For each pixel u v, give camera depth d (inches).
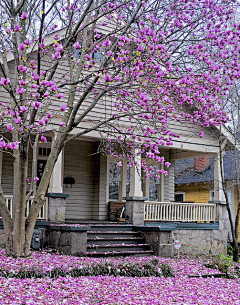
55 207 387.9
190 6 323.9
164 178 593.6
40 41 262.1
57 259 295.7
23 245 293.4
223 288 293.3
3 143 198.2
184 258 418.6
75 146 532.7
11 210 364.8
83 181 533.3
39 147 503.2
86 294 227.5
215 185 514.3
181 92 311.0
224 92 344.2
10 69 383.2
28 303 192.2
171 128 490.9
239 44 384.8
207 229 481.7
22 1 284.0
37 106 210.8
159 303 227.6
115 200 545.3
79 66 311.7
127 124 457.4
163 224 454.9
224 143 492.4
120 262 308.5
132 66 290.7
